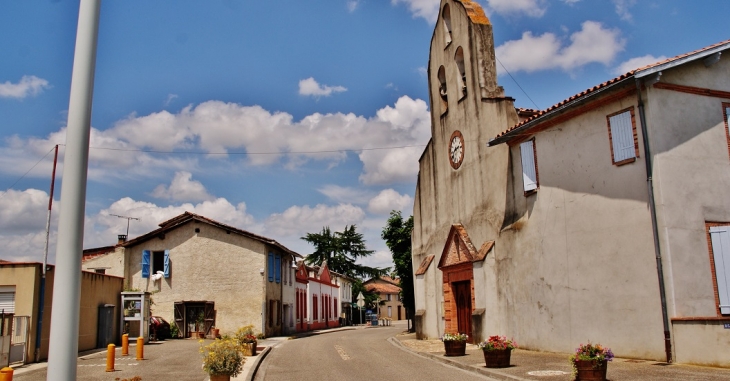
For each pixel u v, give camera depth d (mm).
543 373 12523
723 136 14055
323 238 75625
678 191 13344
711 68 14352
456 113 23500
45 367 18344
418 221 27562
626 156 14141
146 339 27859
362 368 15820
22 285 20016
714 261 13195
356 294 73875
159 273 33656
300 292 44500
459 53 23594
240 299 33000
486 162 20766
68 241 4574
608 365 12836
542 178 17156
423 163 27109
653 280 13359
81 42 4828
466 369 14570
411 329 37438
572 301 15695
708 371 11391
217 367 12641
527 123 17297
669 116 13664
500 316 19125
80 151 4691
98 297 25297
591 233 15188
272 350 24047
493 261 19703
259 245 33531
